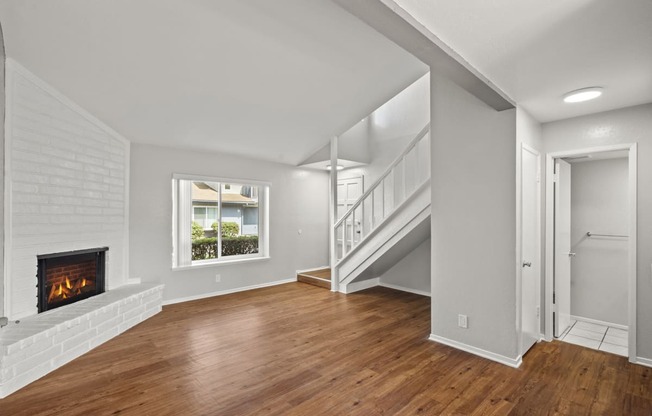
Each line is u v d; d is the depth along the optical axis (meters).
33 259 2.99
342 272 5.37
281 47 3.09
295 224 6.24
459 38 1.77
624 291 3.71
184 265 4.85
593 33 1.72
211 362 2.84
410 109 5.54
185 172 4.76
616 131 2.96
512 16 1.57
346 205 6.62
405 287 5.59
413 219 4.30
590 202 3.95
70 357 2.86
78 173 3.45
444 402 2.23
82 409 2.15
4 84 2.66
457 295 3.12
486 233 2.92
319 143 5.43
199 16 2.59
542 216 3.42
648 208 2.78
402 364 2.80
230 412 2.12
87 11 2.40
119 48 2.76
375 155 6.08
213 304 4.66
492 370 2.69
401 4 1.47
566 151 3.26
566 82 2.38
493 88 2.39
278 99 3.95
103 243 3.82
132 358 2.92
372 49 3.31
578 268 4.02
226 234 5.41
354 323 3.88
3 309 2.74
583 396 2.31
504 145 2.81
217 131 4.41
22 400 2.25
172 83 3.30
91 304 3.34
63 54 2.74
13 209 2.79
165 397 2.29
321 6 2.62
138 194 4.33
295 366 2.77
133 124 3.90
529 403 2.23
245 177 5.45
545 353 3.03
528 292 3.05
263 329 3.66
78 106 3.42
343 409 2.15
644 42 1.82
